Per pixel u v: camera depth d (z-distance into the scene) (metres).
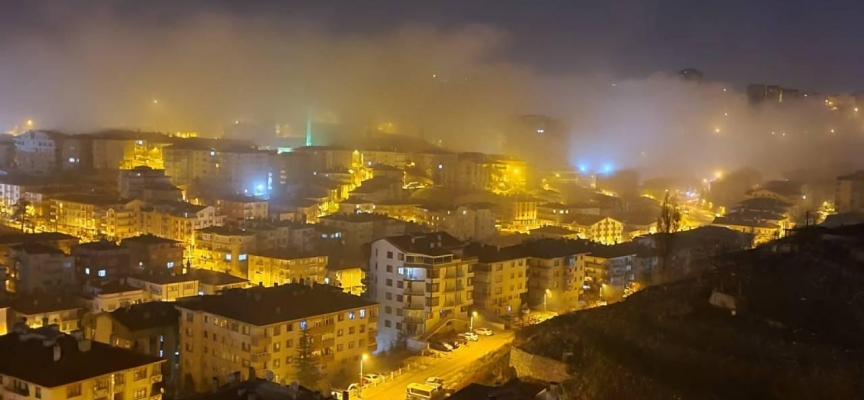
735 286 113.06
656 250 190.75
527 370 104.56
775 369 86.75
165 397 119.06
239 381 92.25
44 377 88.31
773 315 102.38
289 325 122.44
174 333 131.88
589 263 186.12
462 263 156.50
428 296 150.75
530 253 179.25
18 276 172.88
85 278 177.50
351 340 132.25
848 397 80.56
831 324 98.50
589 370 95.38
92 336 132.62
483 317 158.38
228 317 121.62
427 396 112.00
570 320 119.19
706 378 87.56
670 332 101.06
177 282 164.38
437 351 139.62
